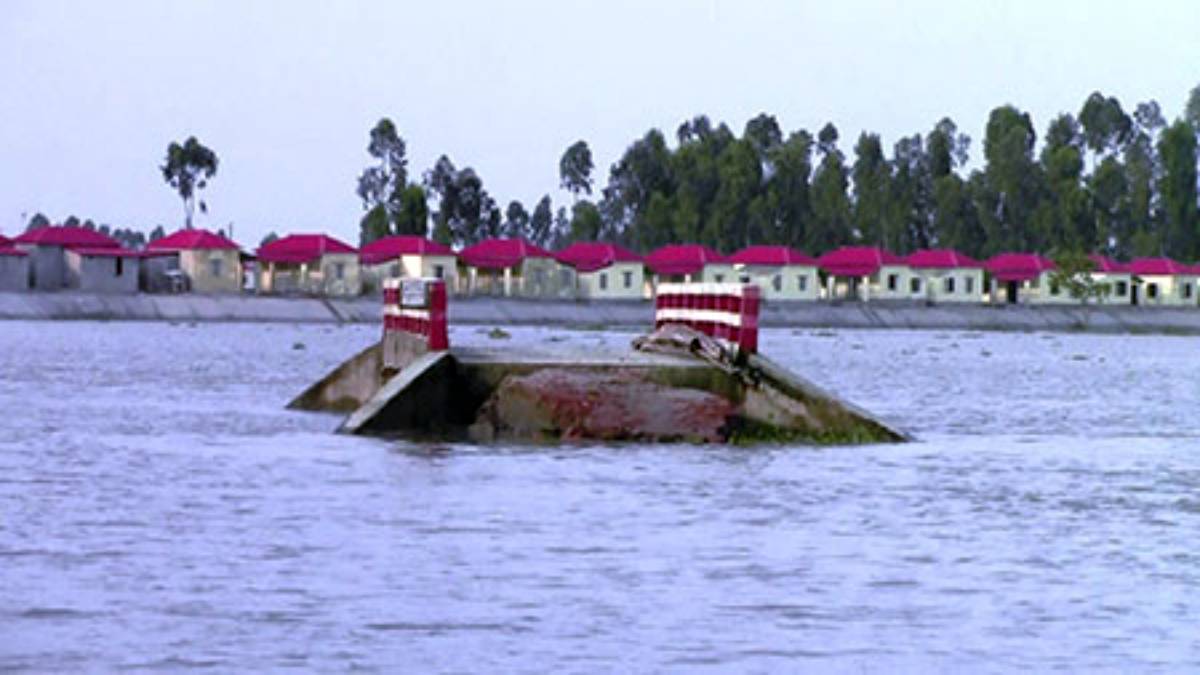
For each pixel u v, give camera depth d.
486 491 55.62
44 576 39.81
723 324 73.94
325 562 42.09
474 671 31.75
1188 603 38.66
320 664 32.03
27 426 79.81
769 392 71.88
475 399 72.56
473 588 39.06
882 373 156.00
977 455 71.75
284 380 123.44
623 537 46.75
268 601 37.31
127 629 34.53
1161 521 52.09
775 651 33.62
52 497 53.56
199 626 34.88
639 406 70.94
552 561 42.75
